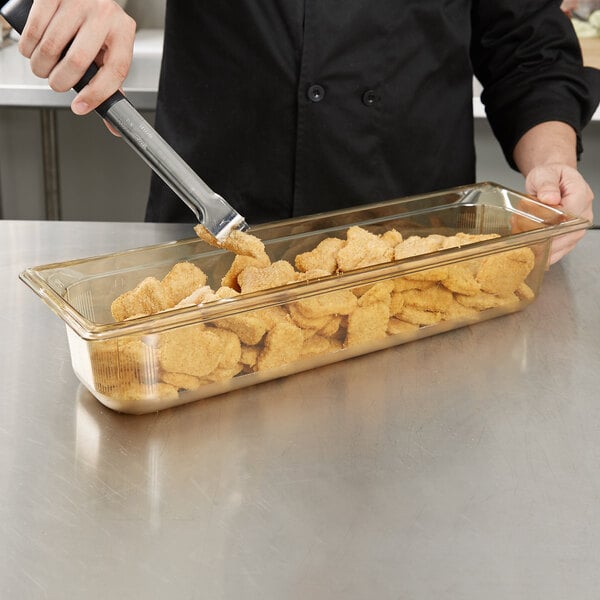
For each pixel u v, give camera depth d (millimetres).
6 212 2271
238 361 726
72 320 676
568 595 541
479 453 672
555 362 797
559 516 606
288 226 879
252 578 549
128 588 540
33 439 679
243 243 778
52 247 1029
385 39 1111
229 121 1153
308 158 1152
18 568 553
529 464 660
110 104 758
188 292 776
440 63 1160
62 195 2238
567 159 1105
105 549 571
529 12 1206
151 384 692
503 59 1234
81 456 662
